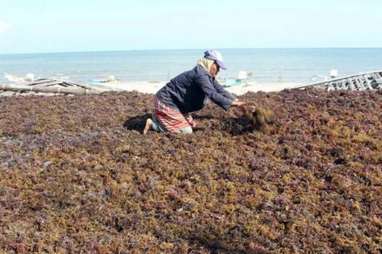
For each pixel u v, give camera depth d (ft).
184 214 11.41
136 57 430.61
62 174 13.53
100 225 11.15
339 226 10.73
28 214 11.61
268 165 13.58
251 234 10.50
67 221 11.21
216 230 10.68
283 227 10.78
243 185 12.62
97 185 12.85
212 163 13.87
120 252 10.01
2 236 10.54
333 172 12.96
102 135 16.55
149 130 16.80
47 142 16.14
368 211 11.28
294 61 269.23
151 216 11.41
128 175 13.32
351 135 15.05
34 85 31.37
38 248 10.14
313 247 10.05
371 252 9.87
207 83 15.62
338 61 266.36
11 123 18.88
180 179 13.19
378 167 13.16
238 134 15.89
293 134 15.46
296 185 12.49
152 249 10.09
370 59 298.35
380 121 16.10
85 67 245.65
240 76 81.25
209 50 15.88
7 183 13.17
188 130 16.30
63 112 20.31
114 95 23.71
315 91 20.54
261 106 17.58
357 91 20.07
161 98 16.28
